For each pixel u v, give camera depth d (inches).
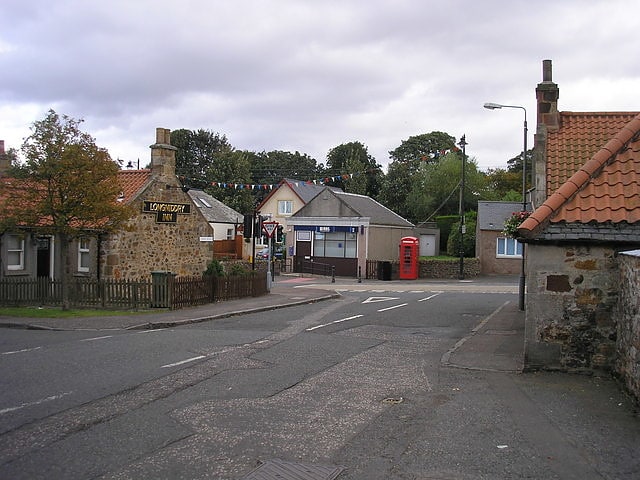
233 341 521.7
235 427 269.7
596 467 219.8
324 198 1641.2
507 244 1683.1
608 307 369.7
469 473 215.2
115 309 772.6
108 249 863.7
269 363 420.2
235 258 1780.3
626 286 333.1
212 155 2778.1
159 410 296.2
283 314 771.4
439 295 1077.1
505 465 222.4
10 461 225.6
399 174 2514.8
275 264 1653.5
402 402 314.7
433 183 2289.6
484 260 1692.9
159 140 956.6
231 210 2199.8
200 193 2183.8
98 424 272.2
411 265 1540.4
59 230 708.0
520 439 251.8
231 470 218.1
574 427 267.4
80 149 679.1
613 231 362.9
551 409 297.4
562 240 368.2
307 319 707.4
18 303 807.1
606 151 406.0
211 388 343.6
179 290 792.3
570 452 235.5
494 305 873.5
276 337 549.0
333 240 1628.9
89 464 222.8
